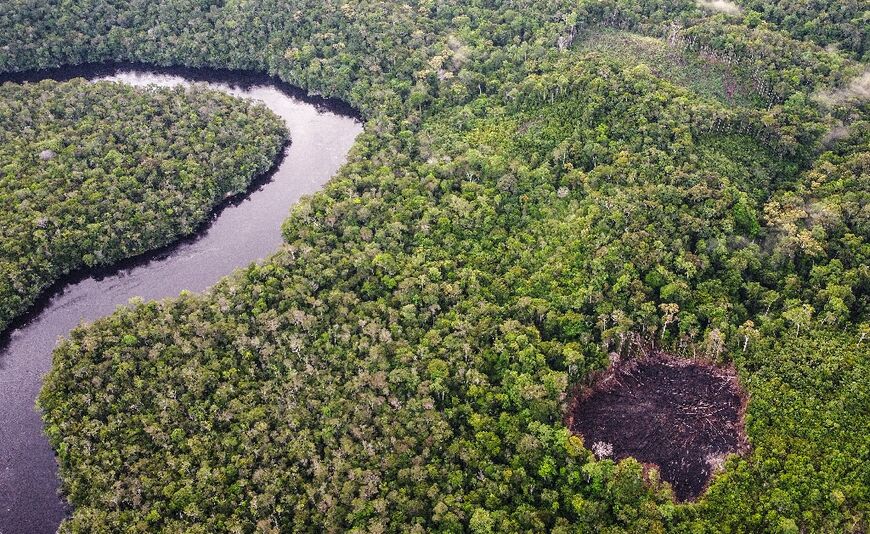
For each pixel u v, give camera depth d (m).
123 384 129.50
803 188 149.88
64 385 130.50
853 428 110.44
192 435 122.00
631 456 112.25
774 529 100.44
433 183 165.12
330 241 156.75
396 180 169.00
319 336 136.00
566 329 130.00
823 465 106.44
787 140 156.88
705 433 114.06
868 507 101.12
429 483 111.12
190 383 127.44
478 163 168.50
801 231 137.88
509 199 160.75
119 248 164.62
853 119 161.38
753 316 131.00
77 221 162.88
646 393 121.12
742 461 108.38
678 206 148.25
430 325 136.88
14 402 139.88
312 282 145.88
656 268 135.75
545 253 145.75
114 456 120.00
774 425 112.81
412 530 104.06
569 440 112.06
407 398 123.38
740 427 114.44
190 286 162.12
